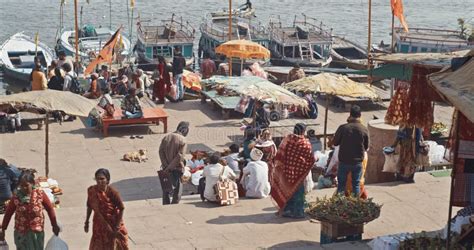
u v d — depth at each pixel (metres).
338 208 11.50
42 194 10.35
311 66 40.34
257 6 69.31
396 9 28.89
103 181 10.19
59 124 21.69
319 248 11.42
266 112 19.83
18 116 20.97
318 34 42.28
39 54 40.19
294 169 12.98
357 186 12.73
